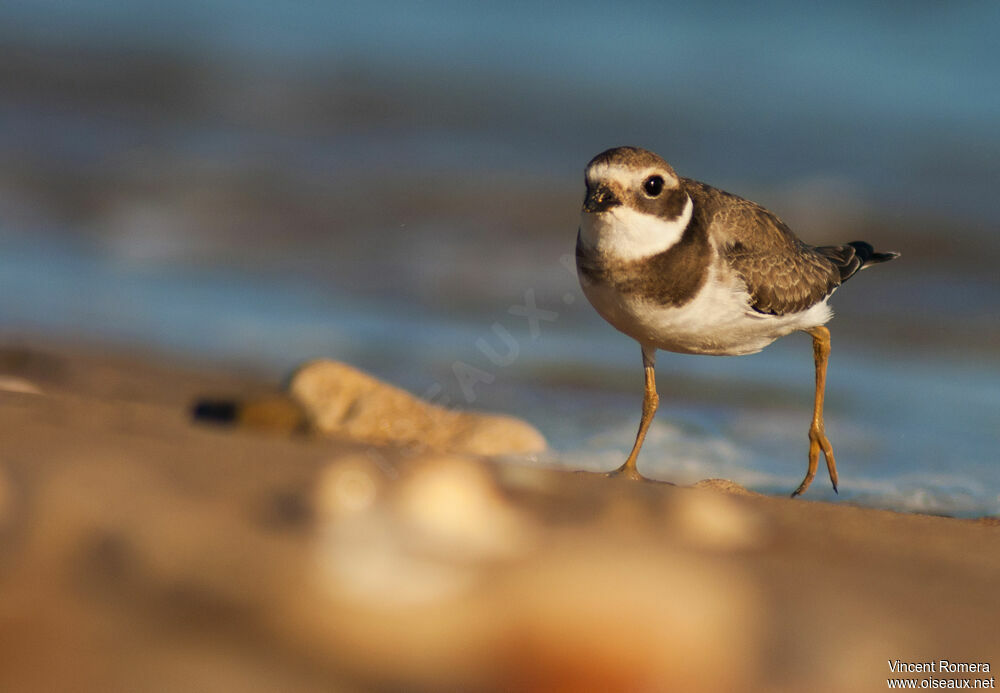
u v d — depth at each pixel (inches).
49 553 190.5
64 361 490.9
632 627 173.9
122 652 167.9
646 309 344.8
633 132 1066.1
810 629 184.5
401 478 242.2
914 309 653.9
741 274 349.1
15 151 896.9
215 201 813.9
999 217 838.5
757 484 386.0
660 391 504.7
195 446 265.9
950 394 510.0
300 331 570.3
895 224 824.9
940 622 193.5
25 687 159.6
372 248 734.5
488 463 297.9
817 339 387.2
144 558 188.4
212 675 164.1
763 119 1101.7
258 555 187.2
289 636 171.6
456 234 769.6
